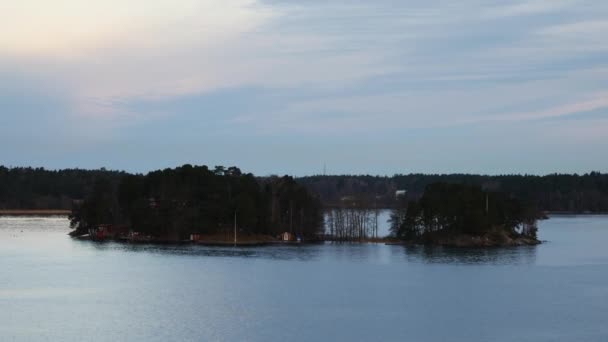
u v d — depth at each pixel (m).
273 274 181.75
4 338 108.81
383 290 158.00
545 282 173.38
